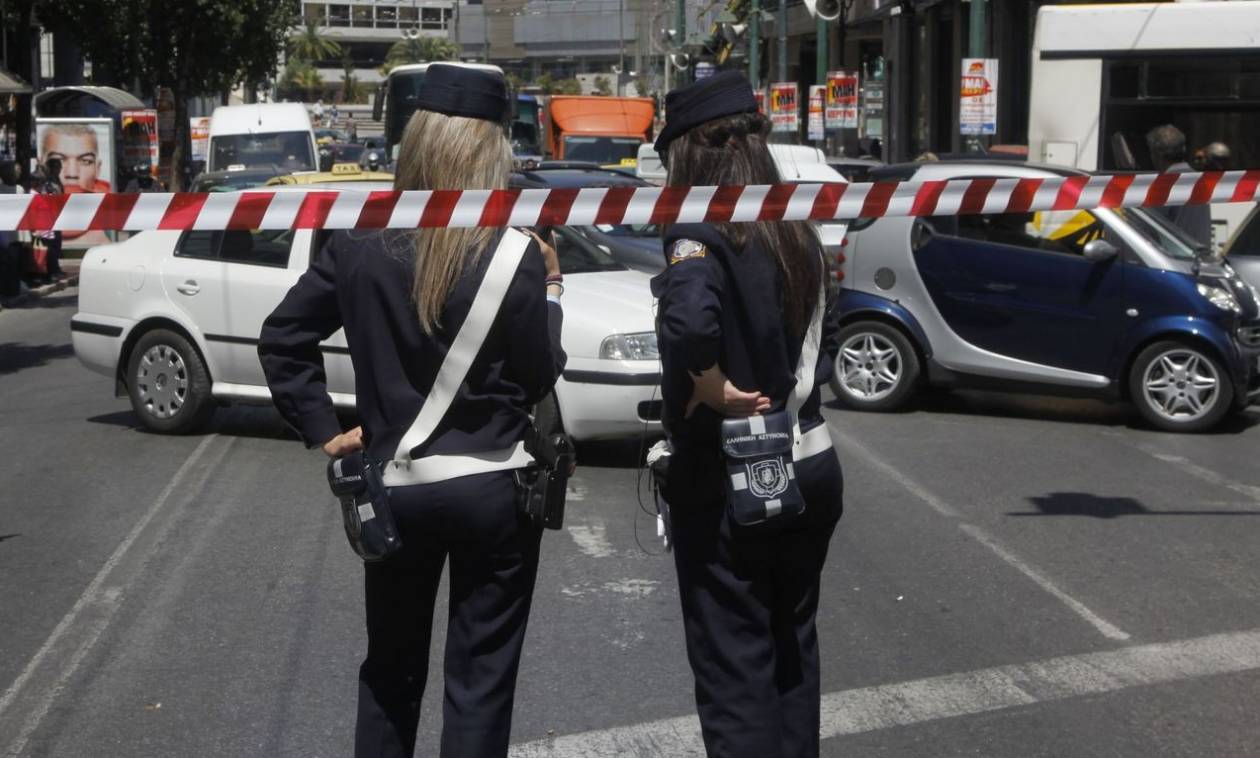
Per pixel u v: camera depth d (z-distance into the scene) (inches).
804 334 140.2
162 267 393.1
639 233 551.2
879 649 226.2
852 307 439.2
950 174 429.1
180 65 1581.0
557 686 210.2
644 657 222.7
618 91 3134.8
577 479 343.3
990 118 733.9
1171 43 623.8
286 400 140.0
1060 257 414.9
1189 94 626.8
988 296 422.0
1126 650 225.8
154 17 1531.7
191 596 253.8
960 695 206.5
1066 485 341.1
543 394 140.9
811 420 143.3
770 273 136.3
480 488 135.1
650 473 149.3
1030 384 421.4
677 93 143.9
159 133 1593.3
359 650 226.2
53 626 237.9
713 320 132.1
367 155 1419.8
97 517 309.9
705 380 134.5
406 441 135.0
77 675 215.3
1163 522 305.9
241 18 1558.8
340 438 139.0
